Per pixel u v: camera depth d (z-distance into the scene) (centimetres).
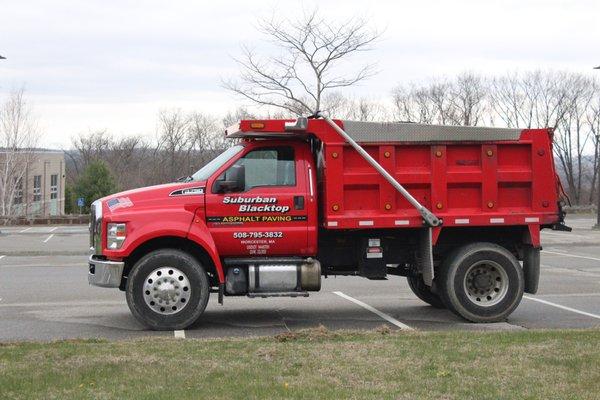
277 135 1013
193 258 965
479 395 567
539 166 1027
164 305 958
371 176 999
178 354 720
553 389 582
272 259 998
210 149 6544
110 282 960
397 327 991
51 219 4538
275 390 581
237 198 990
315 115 997
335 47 2814
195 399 555
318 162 1038
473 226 1033
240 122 974
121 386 595
